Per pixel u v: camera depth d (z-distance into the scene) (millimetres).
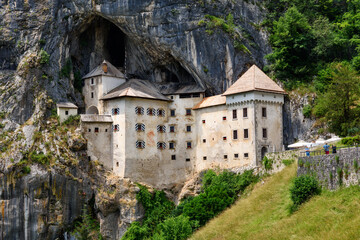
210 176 65062
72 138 71312
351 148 36312
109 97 74125
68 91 79500
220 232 48156
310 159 41719
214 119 70125
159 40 77375
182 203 67062
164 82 82562
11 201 68188
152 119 74750
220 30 74875
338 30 77312
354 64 68562
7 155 70000
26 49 79250
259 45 77312
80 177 71312
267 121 64188
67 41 81438
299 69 72125
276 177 52969
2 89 77500
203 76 74938
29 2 81188
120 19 79000
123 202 69125
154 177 73375
